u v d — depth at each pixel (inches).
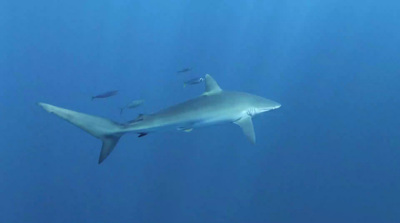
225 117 123.9
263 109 131.2
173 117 116.0
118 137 110.0
